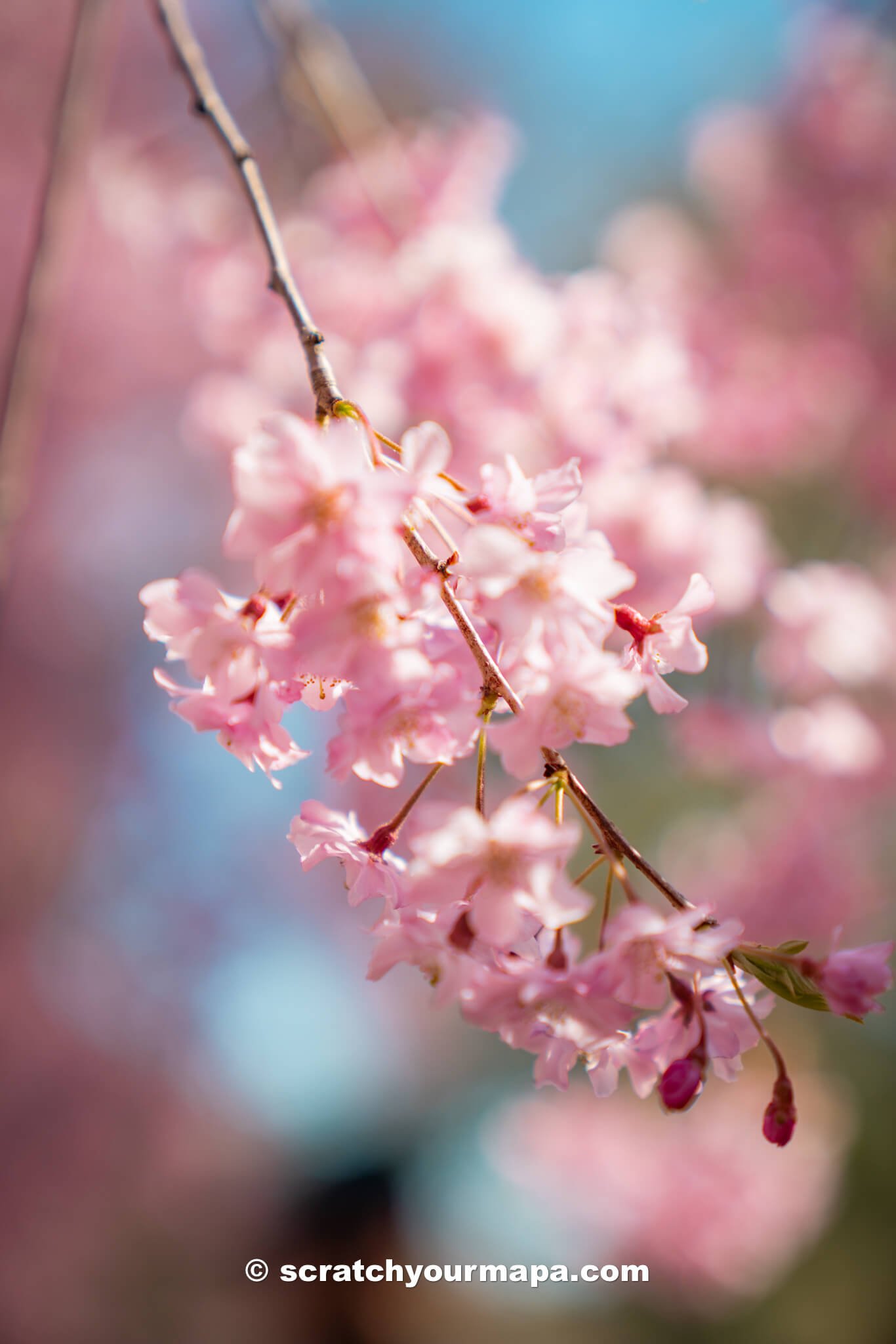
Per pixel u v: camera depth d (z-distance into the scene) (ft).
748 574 10.83
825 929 13.73
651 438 9.83
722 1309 19.60
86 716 24.58
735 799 20.39
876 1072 21.01
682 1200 15.34
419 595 3.27
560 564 3.29
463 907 3.34
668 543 10.11
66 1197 22.95
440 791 14.57
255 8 8.17
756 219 17.28
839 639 11.52
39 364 6.44
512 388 9.34
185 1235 24.32
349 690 3.64
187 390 24.56
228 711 3.43
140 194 11.62
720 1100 16.28
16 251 22.16
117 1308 22.58
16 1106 22.89
